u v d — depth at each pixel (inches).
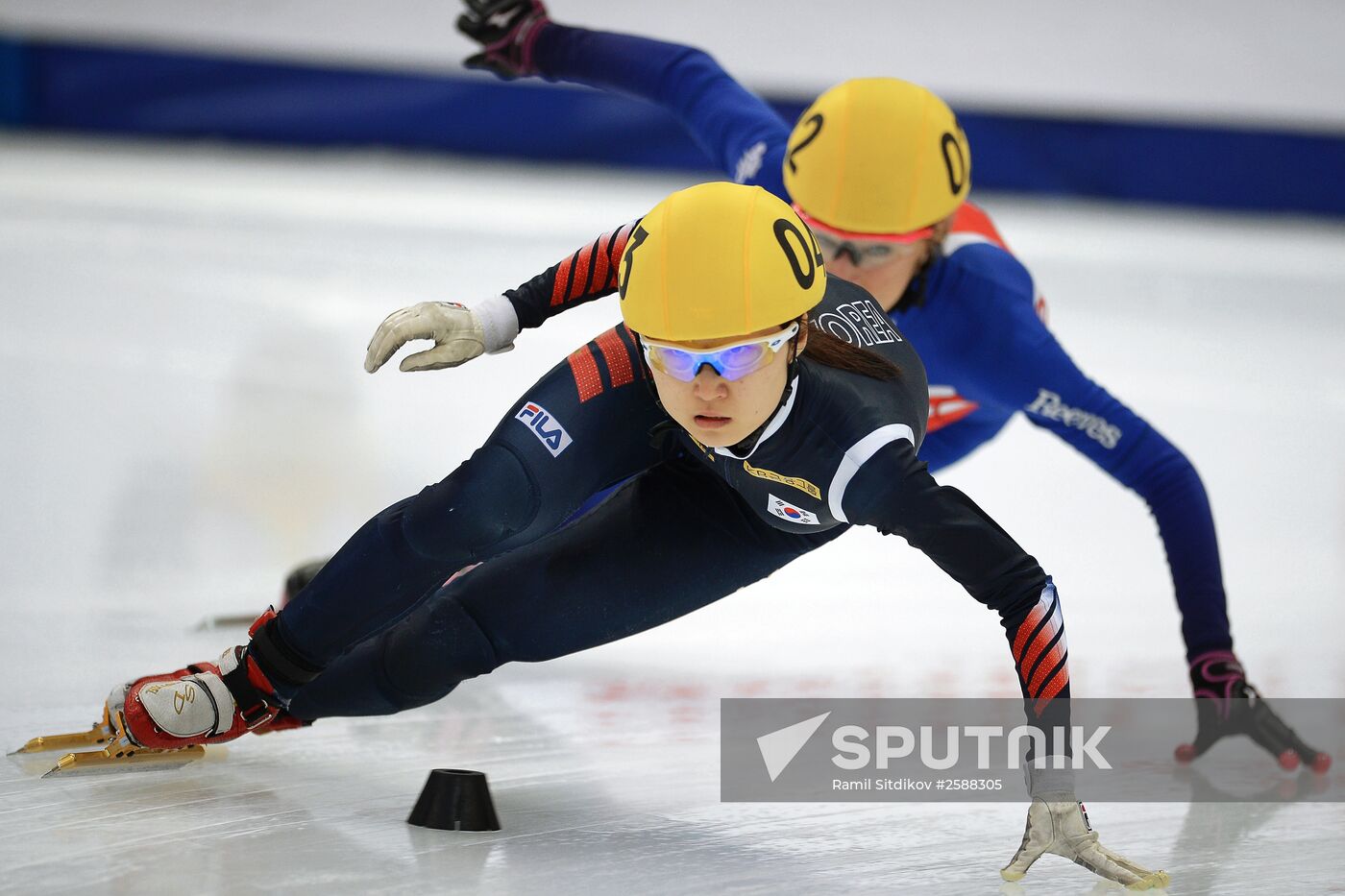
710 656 470.6
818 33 1887.3
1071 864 297.4
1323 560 640.4
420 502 297.0
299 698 336.5
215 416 759.7
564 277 317.7
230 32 1806.1
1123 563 626.8
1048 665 271.4
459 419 788.6
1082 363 1054.4
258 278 1130.0
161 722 319.0
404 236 1336.1
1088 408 400.5
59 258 1160.8
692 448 311.9
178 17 1797.5
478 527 294.5
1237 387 1015.6
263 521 589.6
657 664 459.5
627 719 397.7
